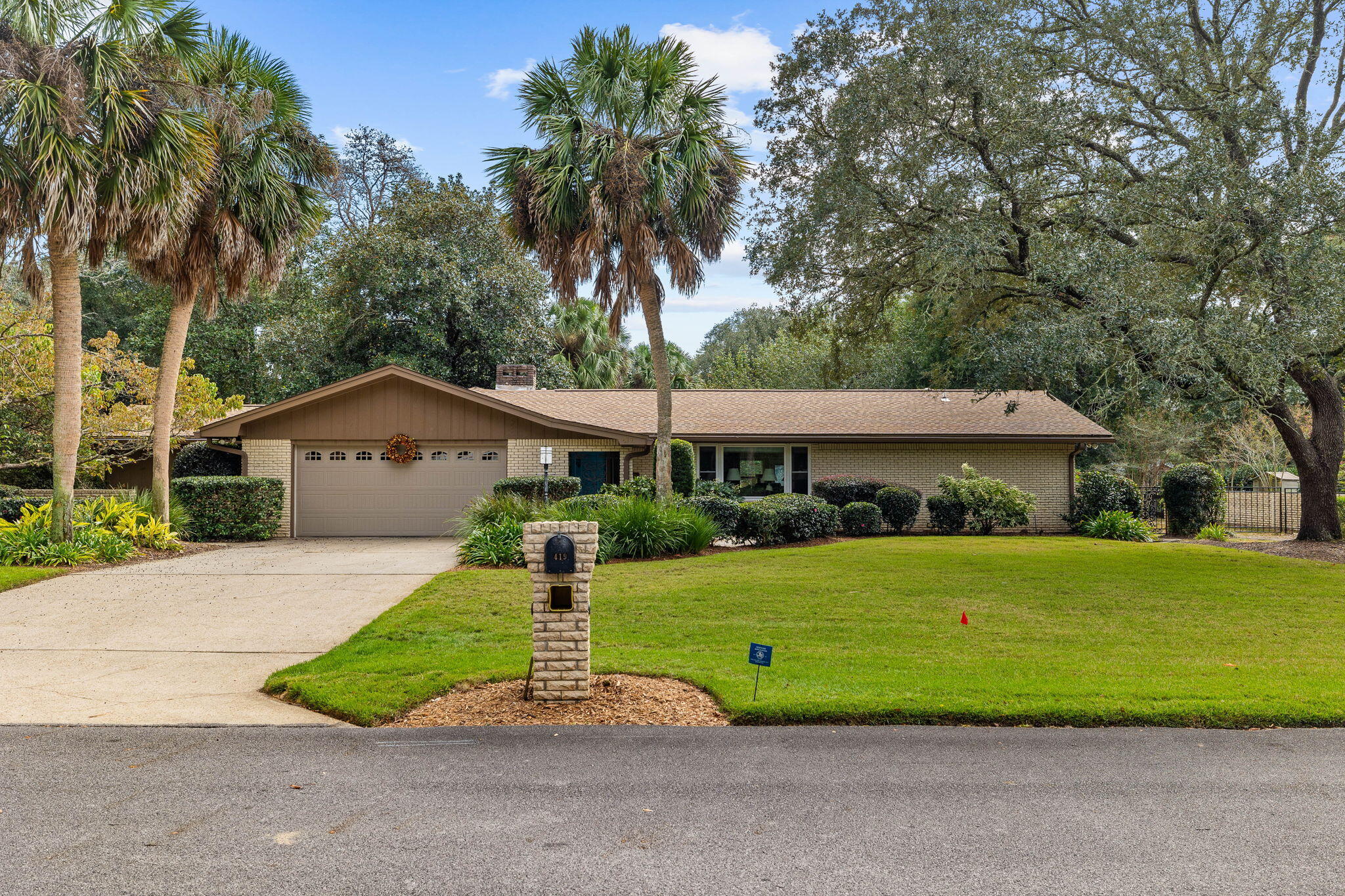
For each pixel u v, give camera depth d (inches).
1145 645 295.3
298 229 597.0
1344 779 176.4
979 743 199.5
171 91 506.6
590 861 140.1
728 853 143.1
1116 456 1127.0
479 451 737.0
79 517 542.9
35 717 221.9
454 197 1157.7
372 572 472.7
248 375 1233.4
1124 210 476.7
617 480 765.9
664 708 226.4
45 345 670.5
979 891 129.9
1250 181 444.8
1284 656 278.4
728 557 525.0
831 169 572.4
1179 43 508.7
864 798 167.2
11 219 458.9
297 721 218.4
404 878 133.8
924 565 484.4
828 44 583.2
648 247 593.3
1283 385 556.7
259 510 675.4
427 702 233.0
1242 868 137.3
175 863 138.5
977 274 557.6
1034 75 511.5
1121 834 150.5
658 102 605.3
